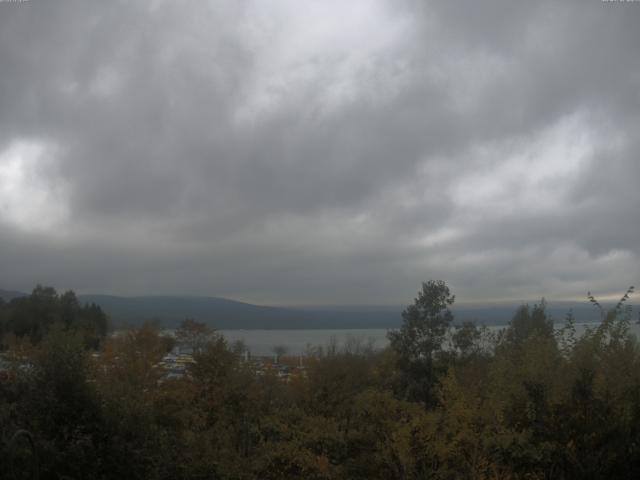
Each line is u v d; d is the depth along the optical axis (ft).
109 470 42.01
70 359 44.91
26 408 40.83
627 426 37.93
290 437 61.26
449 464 45.21
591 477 36.65
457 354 102.22
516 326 93.09
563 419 38.70
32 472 33.32
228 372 75.82
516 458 39.47
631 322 45.44
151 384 74.28
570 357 43.42
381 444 51.03
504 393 43.47
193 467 52.06
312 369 80.18
